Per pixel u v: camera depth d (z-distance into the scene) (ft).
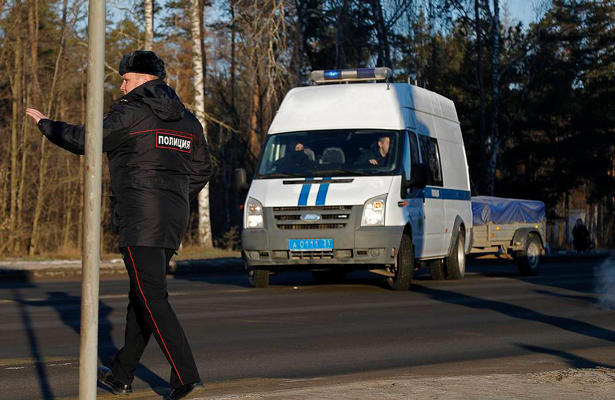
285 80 107.86
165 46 112.98
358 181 50.78
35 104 134.51
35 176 138.31
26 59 133.49
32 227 140.15
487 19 142.51
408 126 54.60
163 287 18.76
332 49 118.83
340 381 23.67
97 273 12.85
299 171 52.21
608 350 30.04
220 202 215.92
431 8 125.08
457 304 45.14
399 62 125.08
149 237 18.52
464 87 166.71
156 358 28.09
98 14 12.49
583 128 194.18
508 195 202.80
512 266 92.12
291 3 109.19
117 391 20.77
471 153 197.16
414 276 68.59
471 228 65.98
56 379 24.41
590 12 181.98
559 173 198.90
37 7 130.93
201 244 112.78
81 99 142.92
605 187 198.29
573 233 145.59
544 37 158.92
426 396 20.02
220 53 138.92
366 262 49.96
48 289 55.67
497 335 33.81
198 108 111.55
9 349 29.81
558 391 20.67
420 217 54.44
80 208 144.05
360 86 55.62
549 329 35.60
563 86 185.98
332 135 53.47
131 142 18.61
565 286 57.11
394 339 32.71
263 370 26.05
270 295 50.16
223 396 20.03
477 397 19.92
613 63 186.19
